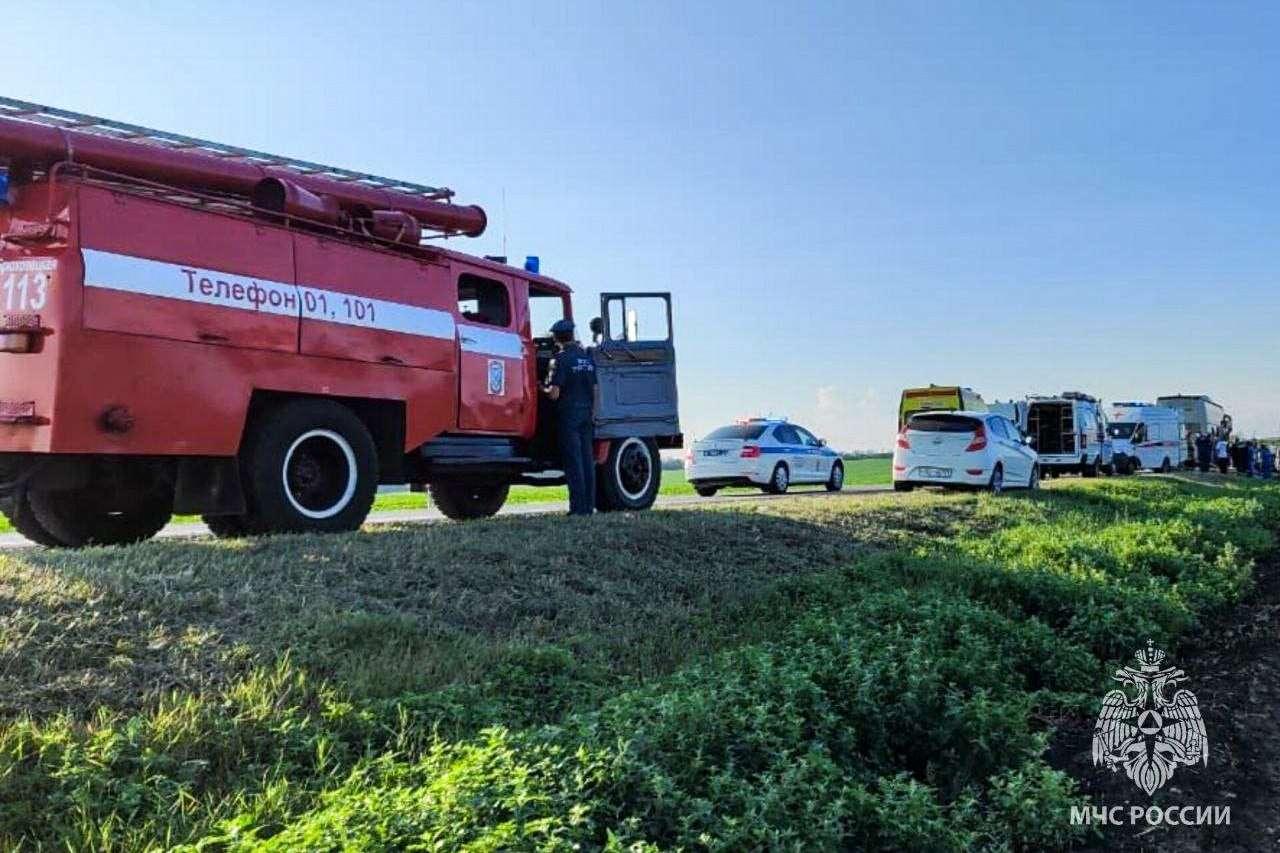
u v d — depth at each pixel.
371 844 3.60
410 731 5.03
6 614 5.46
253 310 8.74
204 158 8.63
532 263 12.68
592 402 11.69
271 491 8.80
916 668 6.37
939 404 32.22
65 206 7.69
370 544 7.98
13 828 3.94
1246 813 5.41
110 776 4.26
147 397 7.98
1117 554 11.90
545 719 5.64
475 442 11.44
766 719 5.27
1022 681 7.46
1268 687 7.57
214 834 3.97
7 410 7.69
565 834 3.83
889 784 5.05
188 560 6.90
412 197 10.61
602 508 13.38
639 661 6.95
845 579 9.77
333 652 5.87
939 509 15.36
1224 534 14.93
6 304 7.82
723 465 22.92
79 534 9.77
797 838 4.38
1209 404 53.44
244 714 4.89
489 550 8.35
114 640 5.42
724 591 8.91
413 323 10.32
